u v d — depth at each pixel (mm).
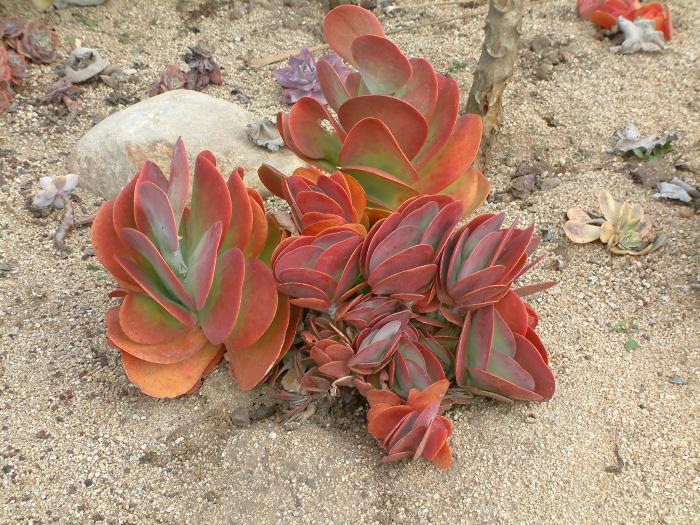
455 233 1209
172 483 1208
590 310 1379
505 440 1230
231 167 1572
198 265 1146
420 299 1204
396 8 2086
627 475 1197
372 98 1215
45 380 1300
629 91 1735
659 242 1442
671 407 1255
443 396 1206
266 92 1832
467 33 1954
